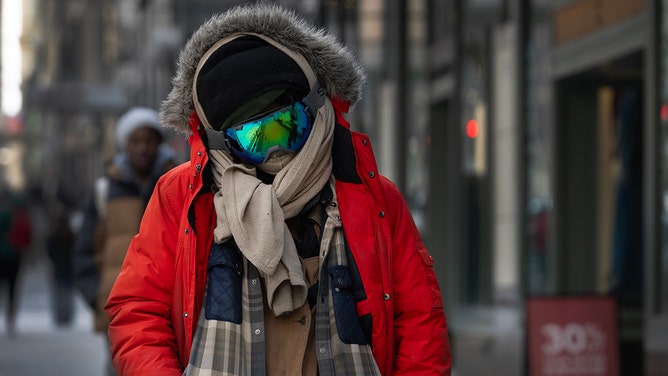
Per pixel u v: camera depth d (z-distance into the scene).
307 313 3.95
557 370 10.34
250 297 3.91
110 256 8.24
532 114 12.95
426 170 15.88
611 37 11.07
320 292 3.97
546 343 10.36
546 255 12.52
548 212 12.49
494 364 13.27
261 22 4.01
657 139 9.74
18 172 107.94
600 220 12.31
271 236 3.83
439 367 4.13
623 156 12.11
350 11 16.27
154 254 4.06
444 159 15.80
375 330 3.99
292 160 3.98
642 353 11.32
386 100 17.12
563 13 12.23
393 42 16.72
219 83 3.94
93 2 59.06
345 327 3.94
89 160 66.38
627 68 11.53
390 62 16.84
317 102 4.02
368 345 3.98
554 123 12.36
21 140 100.69
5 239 20.19
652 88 9.86
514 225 13.20
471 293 14.38
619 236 12.18
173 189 4.08
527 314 10.40
